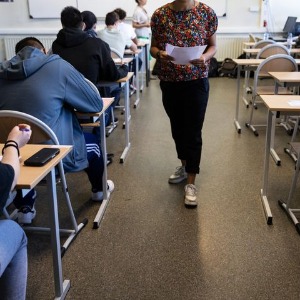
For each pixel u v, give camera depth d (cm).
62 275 188
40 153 148
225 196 274
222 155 353
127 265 198
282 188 283
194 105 248
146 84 690
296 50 531
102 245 216
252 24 809
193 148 258
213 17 239
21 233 133
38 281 186
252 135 410
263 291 178
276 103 233
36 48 207
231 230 230
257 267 196
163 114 500
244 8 798
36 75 196
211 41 247
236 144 383
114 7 796
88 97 210
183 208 257
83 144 218
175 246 215
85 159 217
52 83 196
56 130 198
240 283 184
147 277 189
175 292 179
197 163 260
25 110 191
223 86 690
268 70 405
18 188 125
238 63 426
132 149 371
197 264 199
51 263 200
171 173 314
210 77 787
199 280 186
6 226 128
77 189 286
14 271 132
